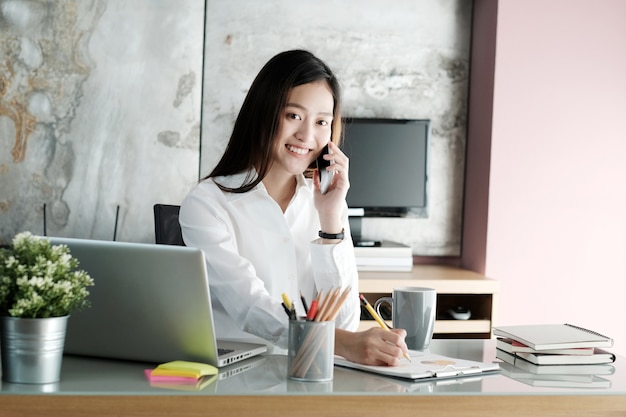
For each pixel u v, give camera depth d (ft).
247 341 6.26
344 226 6.91
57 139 13.20
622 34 13.66
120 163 13.33
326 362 5.02
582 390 5.08
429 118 14.26
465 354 6.12
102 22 13.21
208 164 13.65
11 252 4.83
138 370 5.19
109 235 13.33
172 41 13.38
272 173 6.92
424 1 14.15
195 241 6.48
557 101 13.55
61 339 4.86
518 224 13.53
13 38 13.05
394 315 6.30
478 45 14.02
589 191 13.67
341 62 13.96
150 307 5.22
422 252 14.44
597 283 13.74
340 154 6.63
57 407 4.56
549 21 13.48
